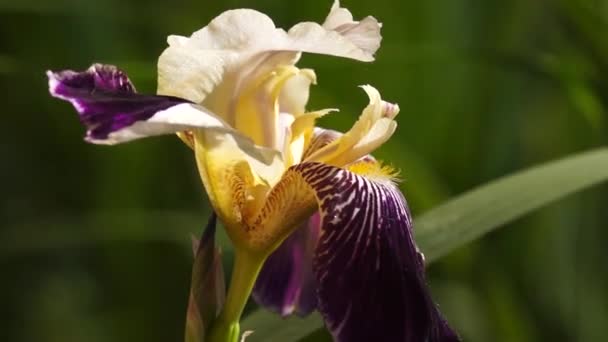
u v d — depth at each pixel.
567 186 0.75
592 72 0.87
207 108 0.67
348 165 0.68
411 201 0.88
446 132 0.99
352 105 0.96
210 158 0.67
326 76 0.95
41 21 1.06
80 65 1.05
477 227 0.74
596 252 1.01
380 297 0.64
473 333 0.94
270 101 0.68
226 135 0.67
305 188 0.66
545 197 0.75
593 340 0.98
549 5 1.01
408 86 0.97
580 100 0.88
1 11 1.04
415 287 0.65
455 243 0.73
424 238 0.74
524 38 1.03
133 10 1.05
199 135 0.67
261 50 0.67
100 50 1.06
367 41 0.68
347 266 0.65
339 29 0.69
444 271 0.97
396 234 0.66
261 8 0.99
